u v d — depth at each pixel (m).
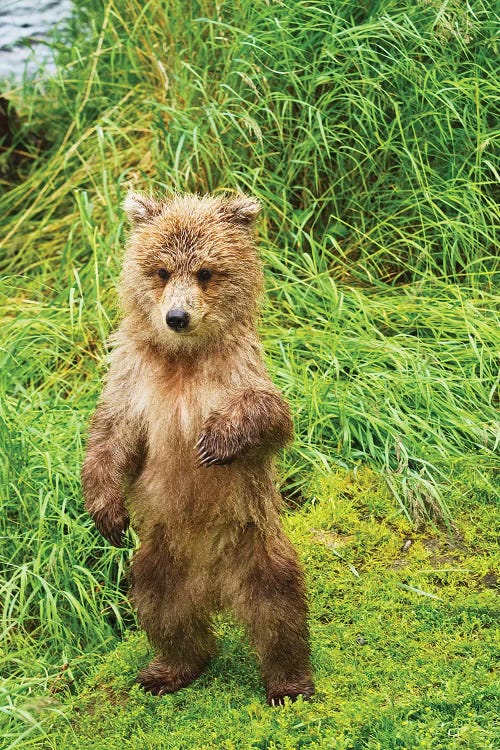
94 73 13.94
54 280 13.62
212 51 13.53
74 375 12.22
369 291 12.66
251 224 8.22
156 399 7.82
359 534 9.96
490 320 11.73
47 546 9.63
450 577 9.44
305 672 8.07
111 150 14.26
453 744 7.17
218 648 8.72
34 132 15.79
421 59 13.15
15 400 11.45
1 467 9.98
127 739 7.90
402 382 11.11
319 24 13.14
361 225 13.00
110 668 8.72
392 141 12.93
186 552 8.02
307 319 11.98
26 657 9.05
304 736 7.46
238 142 13.02
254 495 7.85
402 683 8.02
